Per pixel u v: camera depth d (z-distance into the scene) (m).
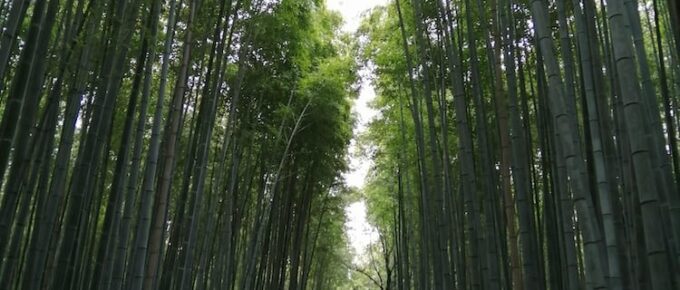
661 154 3.05
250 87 8.77
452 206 6.51
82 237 5.71
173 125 5.30
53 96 4.81
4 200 3.85
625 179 3.35
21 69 3.72
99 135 5.04
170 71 7.70
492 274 4.92
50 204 4.72
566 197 3.80
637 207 3.04
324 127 10.23
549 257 4.87
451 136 8.84
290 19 8.41
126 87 7.30
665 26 6.27
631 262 3.28
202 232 8.53
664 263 2.34
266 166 10.02
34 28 3.83
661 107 7.12
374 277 26.61
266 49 8.80
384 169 12.27
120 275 4.79
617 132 3.69
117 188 5.34
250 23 7.43
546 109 5.05
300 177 11.84
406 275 9.90
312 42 9.48
